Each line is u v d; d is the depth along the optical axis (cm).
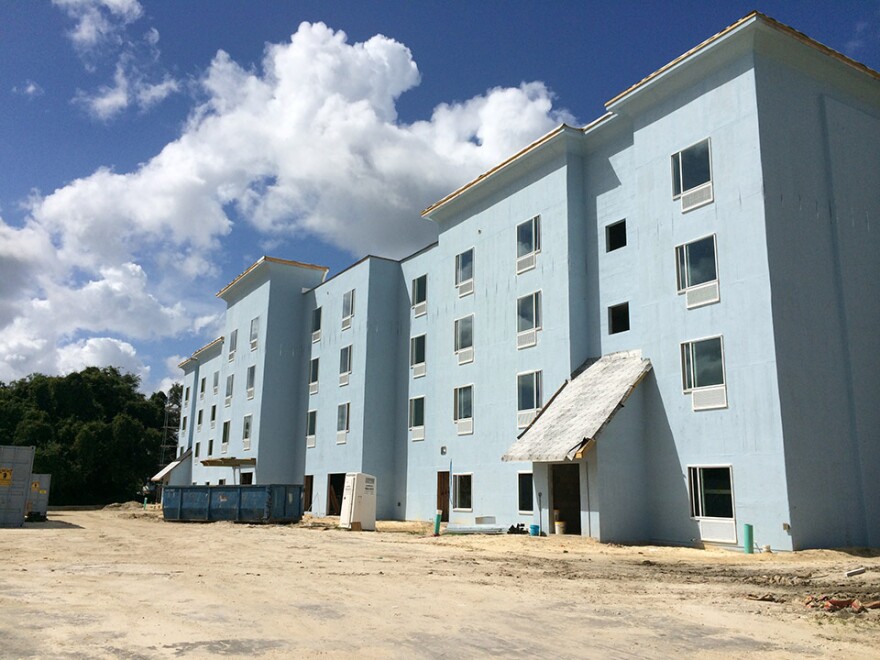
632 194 2597
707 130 2236
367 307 3953
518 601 1062
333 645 764
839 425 2038
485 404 3069
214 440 5606
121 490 7000
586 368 2628
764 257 2014
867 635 847
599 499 2209
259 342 4825
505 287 3053
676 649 773
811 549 1858
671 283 2297
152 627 830
